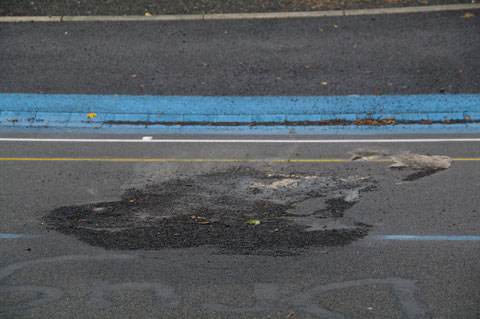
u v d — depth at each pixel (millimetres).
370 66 13469
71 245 8117
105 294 7125
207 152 10930
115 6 16266
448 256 7680
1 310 6879
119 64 13969
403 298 6926
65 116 12359
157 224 8578
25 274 7535
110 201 9250
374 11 15477
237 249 7945
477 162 10156
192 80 13328
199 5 16141
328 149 10914
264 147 11078
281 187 9555
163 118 12258
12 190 9641
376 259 7668
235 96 12758
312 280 7297
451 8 15336
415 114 11992
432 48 13938
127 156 10836
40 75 13664
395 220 8523
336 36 14625
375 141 11164
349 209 8844
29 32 15305
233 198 9250
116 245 8086
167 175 10070
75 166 10469
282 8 15812
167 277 7406
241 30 15062
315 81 13094
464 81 12789
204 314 6750
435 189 9320
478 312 6648
